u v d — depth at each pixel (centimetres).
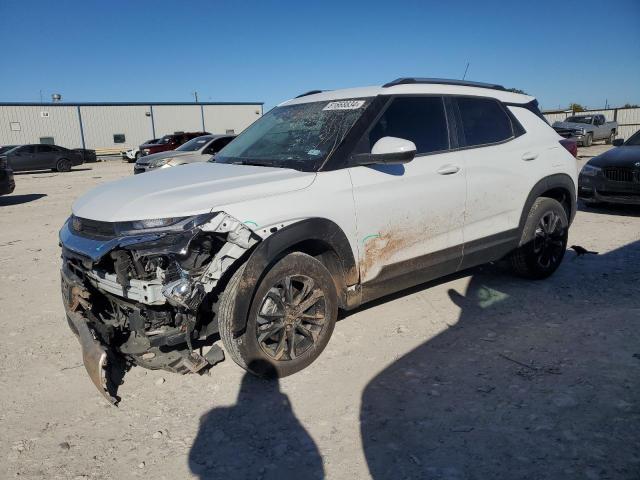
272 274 330
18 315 486
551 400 305
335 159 368
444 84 455
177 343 318
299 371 358
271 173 357
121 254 304
